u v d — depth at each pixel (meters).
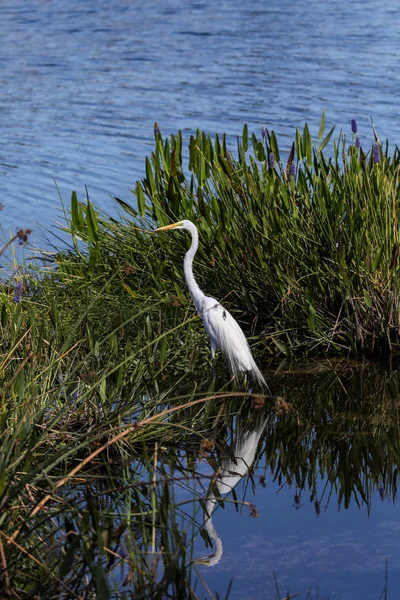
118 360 11.13
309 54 35.09
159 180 13.82
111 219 14.20
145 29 42.75
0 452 7.60
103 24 44.62
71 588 6.96
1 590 6.70
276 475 9.70
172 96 30.03
